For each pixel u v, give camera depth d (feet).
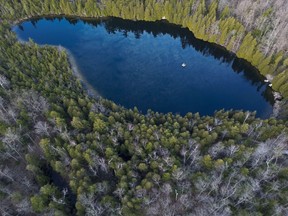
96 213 159.22
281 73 282.56
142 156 195.72
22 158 212.43
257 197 167.32
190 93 310.86
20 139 213.66
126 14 395.34
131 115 242.17
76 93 269.85
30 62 304.71
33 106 233.76
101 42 385.50
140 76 332.60
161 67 342.85
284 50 297.53
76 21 422.82
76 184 178.60
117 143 206.28
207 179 174.19
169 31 391.86
